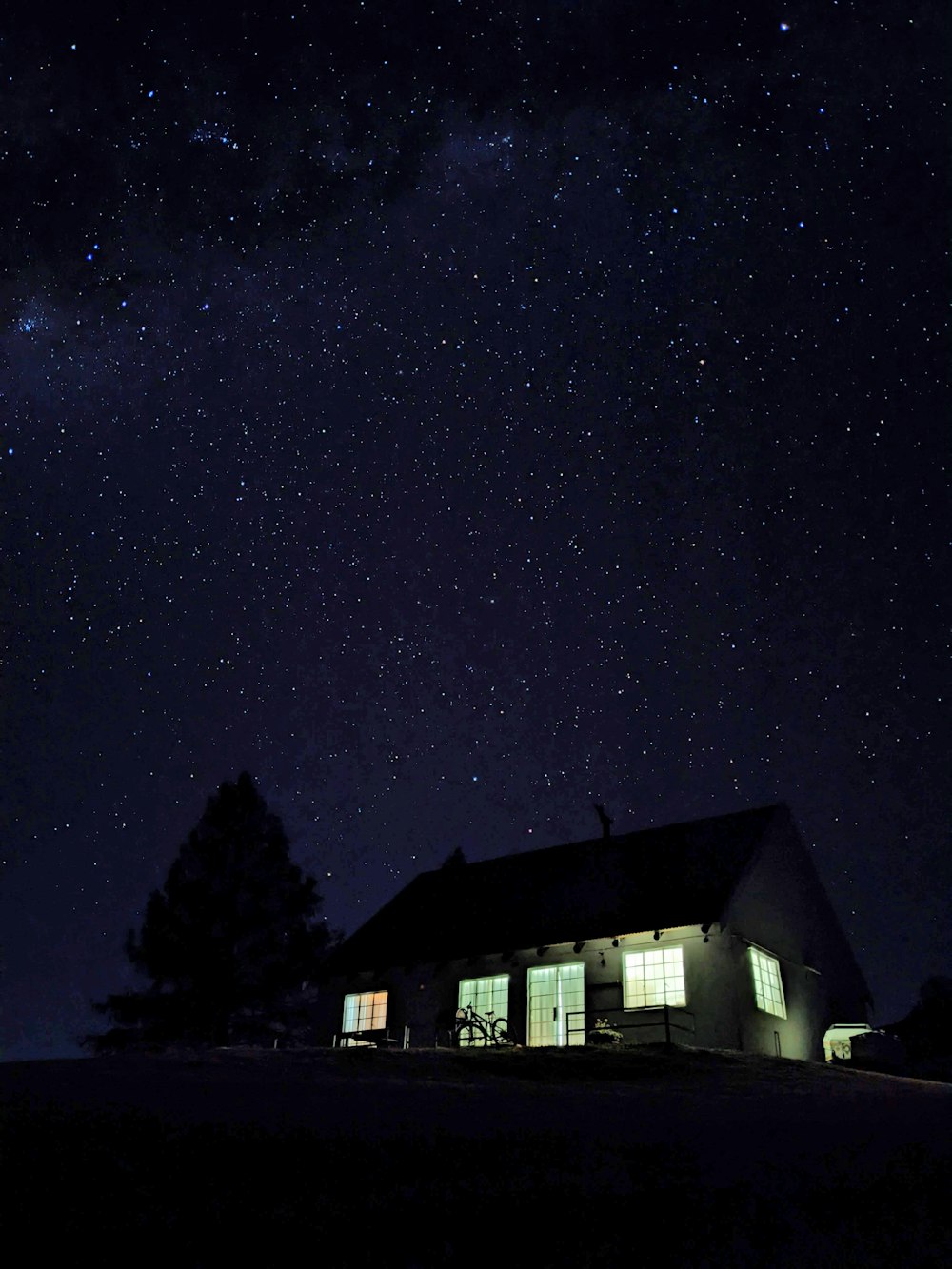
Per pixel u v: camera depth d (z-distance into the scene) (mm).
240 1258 6113
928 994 24984
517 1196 7133
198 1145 7863
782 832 22500
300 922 27594
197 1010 25688
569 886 22406
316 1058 13211
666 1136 8812
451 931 22453
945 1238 6441
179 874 27422
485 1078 12562
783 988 20188
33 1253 6031
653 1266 6148
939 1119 9883
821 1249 6316
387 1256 6223
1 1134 7867
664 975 19125
